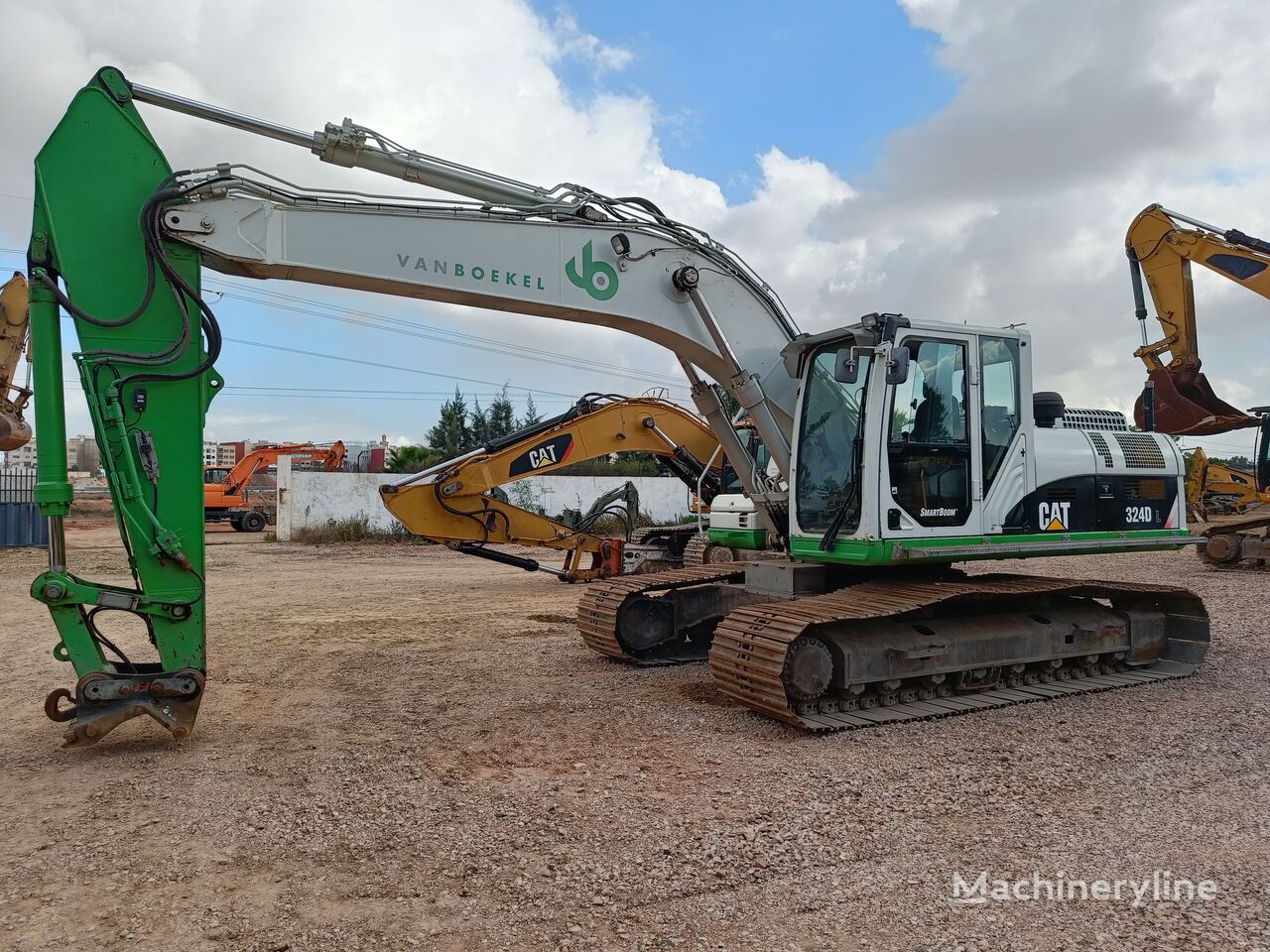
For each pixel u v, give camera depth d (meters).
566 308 6.52
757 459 10.00
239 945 3.22
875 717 6.16
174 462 5.48
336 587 14.98
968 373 6.85
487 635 10.03
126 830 4.29
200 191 5.52
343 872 3.82
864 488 6.39
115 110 5.50
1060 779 4.97
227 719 6.37
